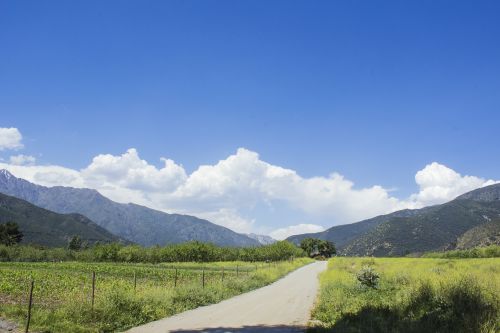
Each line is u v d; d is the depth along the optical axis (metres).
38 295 26.12
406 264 54.56
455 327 13.76
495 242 149.88
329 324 17.27
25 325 15.51
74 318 16.86
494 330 12.95
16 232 160.75
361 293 25.81
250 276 43.25
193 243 113.94
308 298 28.72
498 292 16.84
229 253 121.31
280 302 26.44
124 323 17.53
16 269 56.34
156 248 113.25
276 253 132.25
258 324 18.02
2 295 25.16
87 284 34.66
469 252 99.00
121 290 21.20
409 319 15.85
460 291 16.67
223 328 16.98
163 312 20.42
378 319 16.38
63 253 106.31
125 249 107.56
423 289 19.12
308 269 76.00
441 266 43.91
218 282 34.41
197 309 23.02
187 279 44.72
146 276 49.31
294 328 17.08
